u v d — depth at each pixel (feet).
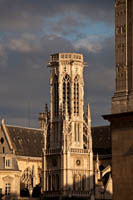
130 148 373.81
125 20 394.11
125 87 387.55
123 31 394.11
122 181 373.81
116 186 375.86
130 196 369.50
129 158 373.20
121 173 375.04
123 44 392.88
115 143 380.37
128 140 375.45
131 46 389.80
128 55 390.42
